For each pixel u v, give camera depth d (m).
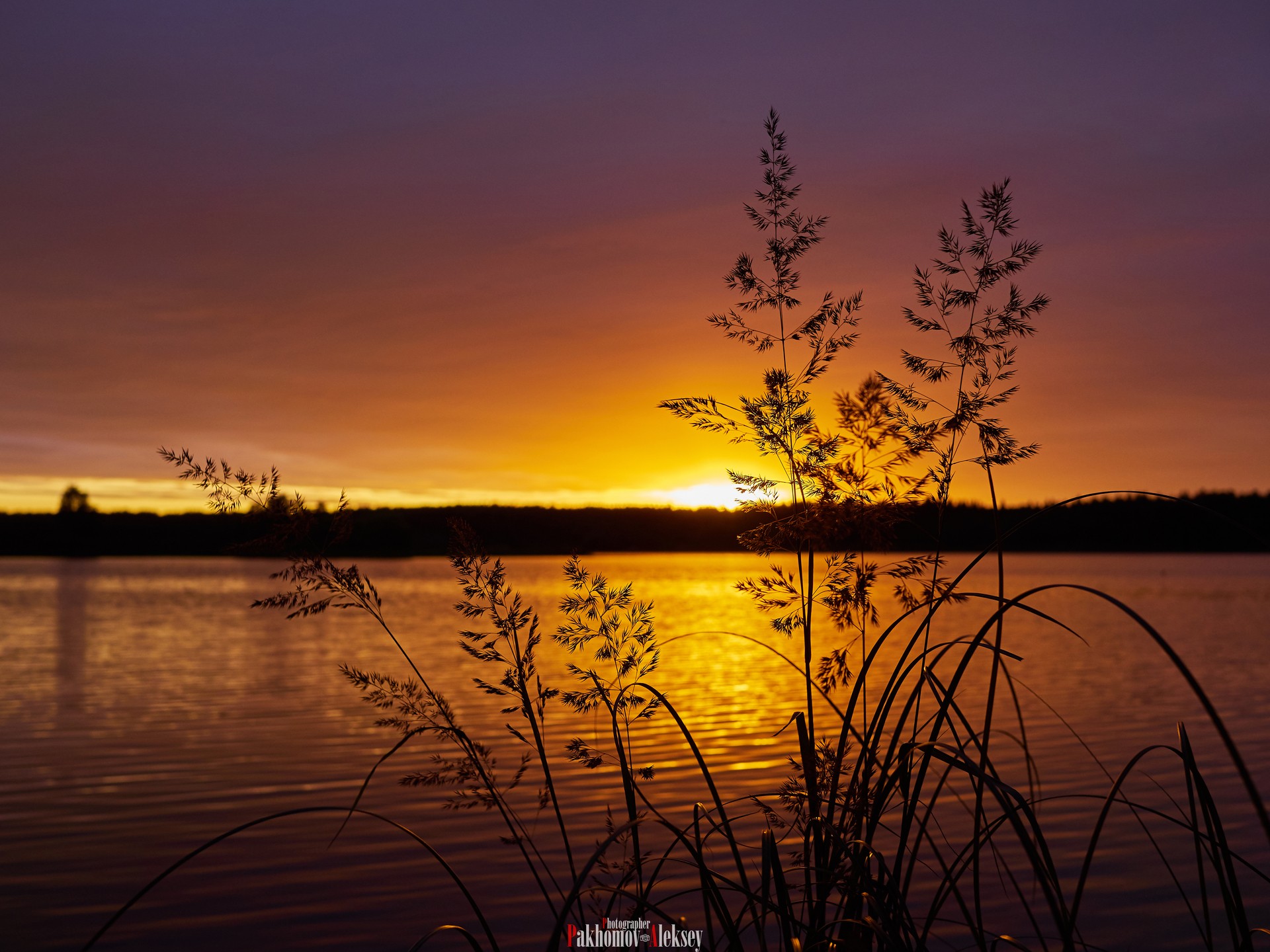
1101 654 23.14
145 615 36.72
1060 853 7.54
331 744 12.57
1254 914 6.35
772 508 2.63
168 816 9.30
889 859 7.00
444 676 18.81
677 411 2.71
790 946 2.10
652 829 7.99
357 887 7.26
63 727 13.96
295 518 2.49
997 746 11.80
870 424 2.70
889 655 21.67
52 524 132.75
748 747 11.79
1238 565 92.94
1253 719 13.91
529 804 9.10
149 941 6.39
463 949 6.08
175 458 2.44
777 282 2.81
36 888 7.36
